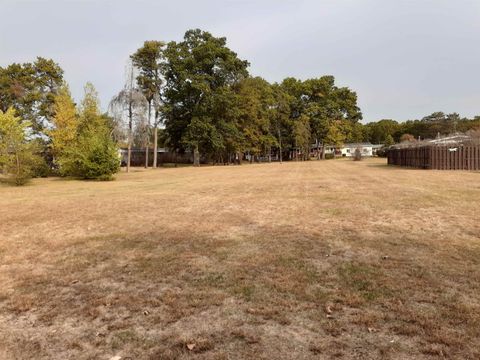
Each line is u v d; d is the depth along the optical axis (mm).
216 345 3523
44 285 5262
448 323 3793
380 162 47469
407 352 3301
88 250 6992
